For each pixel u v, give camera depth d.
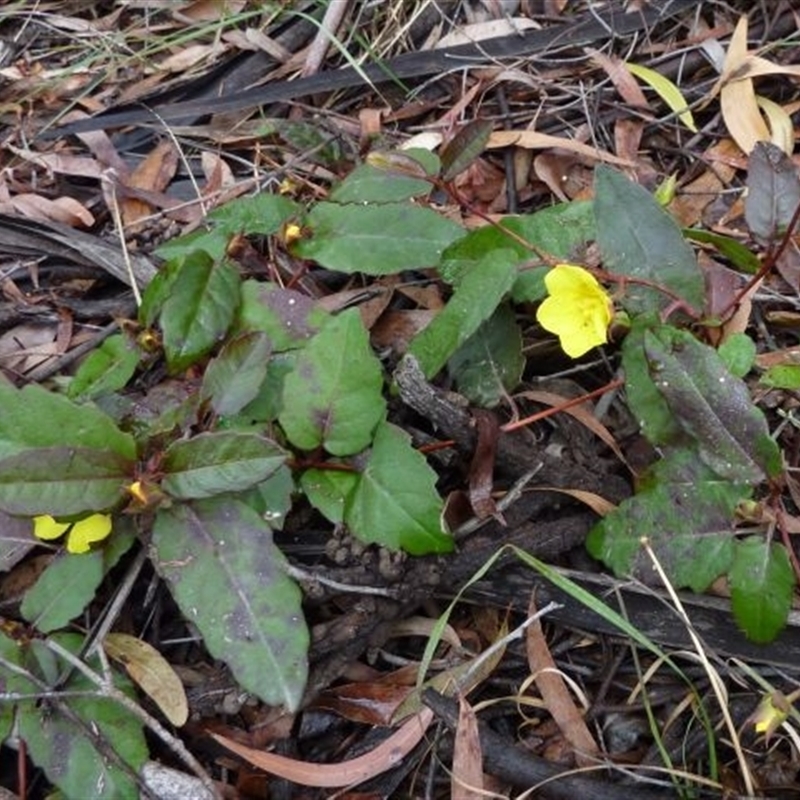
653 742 0.40
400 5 0.60
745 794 0.38
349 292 0.49
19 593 0.44
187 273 0.44
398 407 0.44
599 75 0.57
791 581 0.39
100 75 0.61
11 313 0.51
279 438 0.42
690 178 0.53
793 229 0.42
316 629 0.40
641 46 0.58
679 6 0.58
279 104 0.58
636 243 0.43
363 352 0.41
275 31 0.62
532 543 0.41
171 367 0.44
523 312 0.47
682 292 0.43
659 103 0.56
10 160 0.58
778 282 0.49
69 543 0.39
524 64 0.58
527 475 0.42
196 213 0.54
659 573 0.40
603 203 0.43
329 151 0.53
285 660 0.38
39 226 0.52
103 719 0.39
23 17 0.64
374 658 0.42
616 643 0.42
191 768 0.39
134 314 0.50
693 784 0.39
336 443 0.41
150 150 0.58
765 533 0.41
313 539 0.43
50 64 0.62
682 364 0.40
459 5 0.61
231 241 0.47
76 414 0.40
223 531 0.39
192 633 0.42
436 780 0.40
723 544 0.40
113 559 0.40
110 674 0.39
